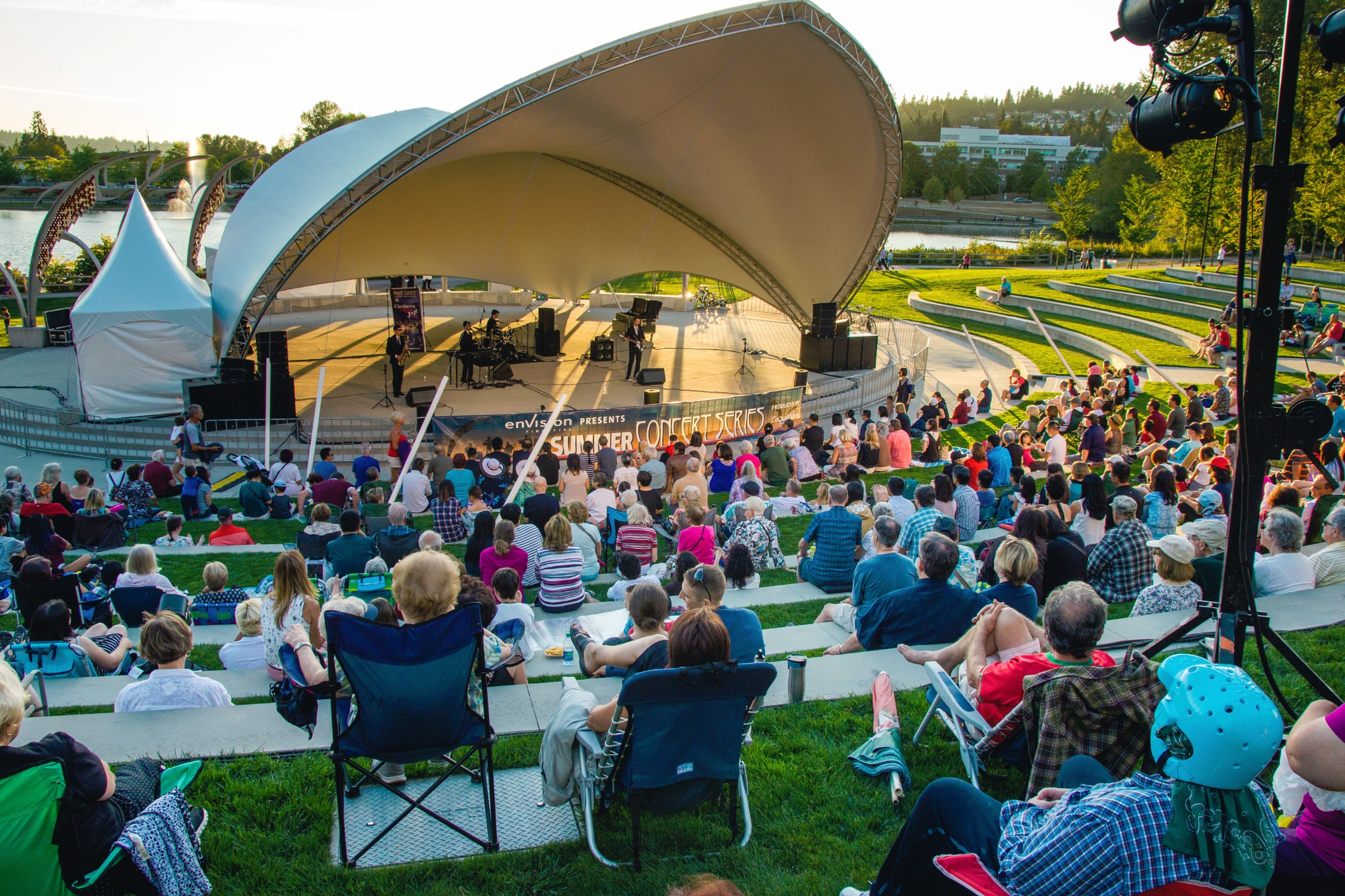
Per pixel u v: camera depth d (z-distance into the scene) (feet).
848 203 97.71
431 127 69.00
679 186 105.29
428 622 13.28
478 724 14.19
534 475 48.93
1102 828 8.61
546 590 27.30
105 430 71.00
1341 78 126.72
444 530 40.91
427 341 118.42
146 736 16.76
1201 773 8.02
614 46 67.00
